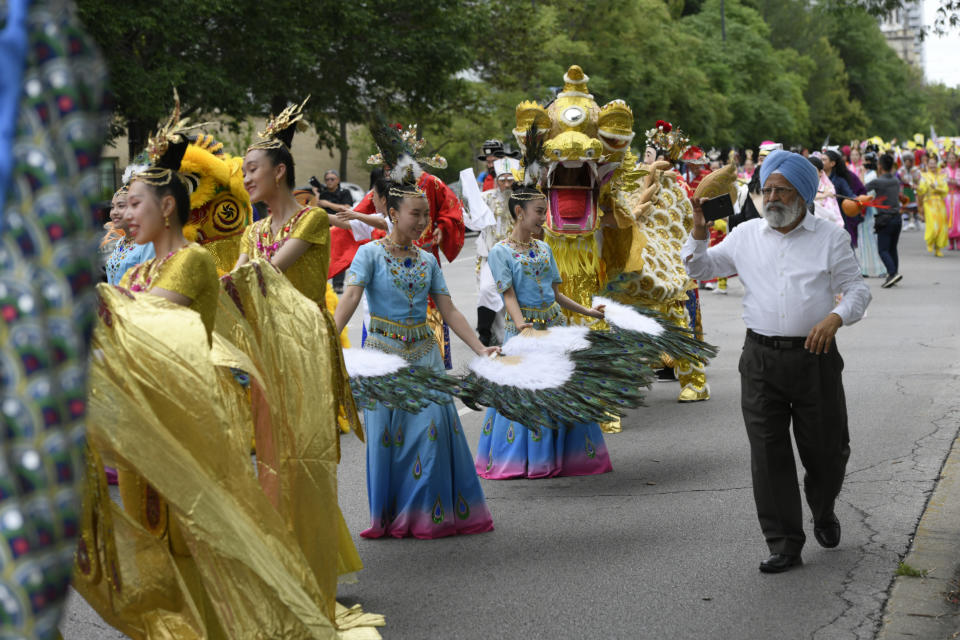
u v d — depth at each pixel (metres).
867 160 27.06
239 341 4.10
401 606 4.73
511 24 36.34
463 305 16.16
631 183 8.72
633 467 7.21
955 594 4.62
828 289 4.98
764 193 4.97
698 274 5.24
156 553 3.41
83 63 1.56
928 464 6.86
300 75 26.39
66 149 1.54
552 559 5.34
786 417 5.07
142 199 3.77
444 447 5.76
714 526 5.80
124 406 3.17
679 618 4.47
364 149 37.03
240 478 3.45
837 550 5.29
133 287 3.77
